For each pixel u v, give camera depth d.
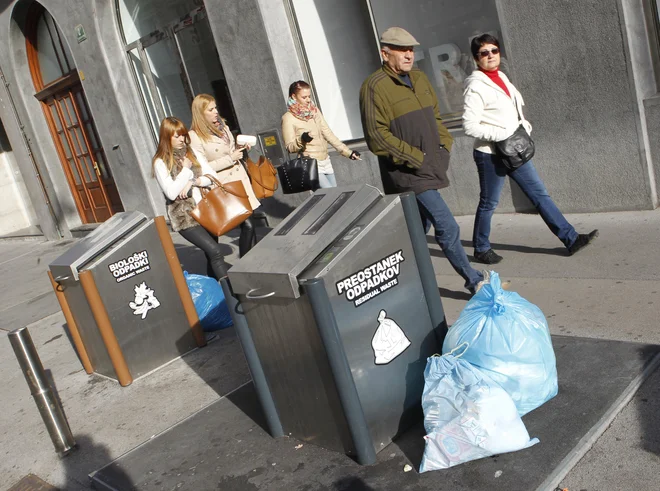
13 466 4.24
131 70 10.70
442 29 6.87
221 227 5.43
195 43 9.30
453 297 4.95
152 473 3.57
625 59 5.36
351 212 3.10
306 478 3.12
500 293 3.15
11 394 5.45
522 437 2.85
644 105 5.45
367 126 4.41
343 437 3.16
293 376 3.28
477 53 4.87
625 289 4.27
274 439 3.55
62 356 6.07
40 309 8.02
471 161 6.68
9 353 6.54
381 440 3.14
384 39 4.29
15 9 12.12
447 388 2.87
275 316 3.19
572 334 3.85
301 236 3.16
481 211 5.29
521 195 6.42
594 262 4.86
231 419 3.92
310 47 7.94
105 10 10.33
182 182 5.36
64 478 3.89
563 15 5.57
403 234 3.16
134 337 5.00
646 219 5.46
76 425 4.54
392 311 3.14
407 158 4.37
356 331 3.01
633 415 2.94
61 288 5.27
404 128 4.38
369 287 3.04
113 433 4.27
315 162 6.20
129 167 11.25
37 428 4.68
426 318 3.29
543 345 3.09
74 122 12.80
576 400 3.12
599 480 2.64
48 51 12.59
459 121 6.97
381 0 7.31
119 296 4.92
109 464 3.81
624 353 3.43
